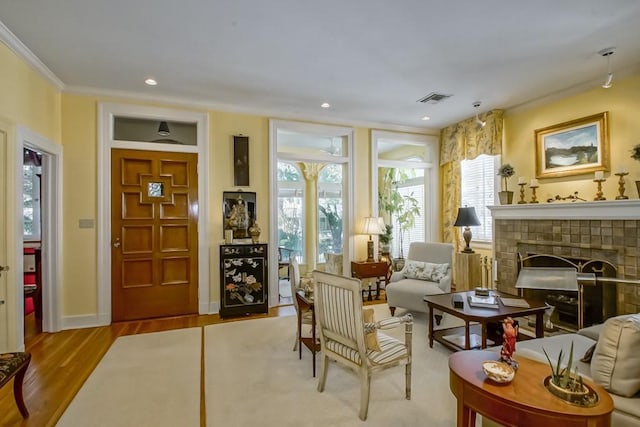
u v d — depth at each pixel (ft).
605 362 5.09
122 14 8.43
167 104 14.44
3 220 9.48
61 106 13.01
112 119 13.93
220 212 15.23
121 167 13.83
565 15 8.53
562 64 11.34
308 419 7.07
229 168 15.43
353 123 17.90
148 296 14.14
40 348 10.93
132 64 11.26
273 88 13.41
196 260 14.82
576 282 7.62
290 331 12.55
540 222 13.41
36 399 7.87
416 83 12.96
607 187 12.31
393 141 18.97
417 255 15.55
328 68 11.64
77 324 13.11
